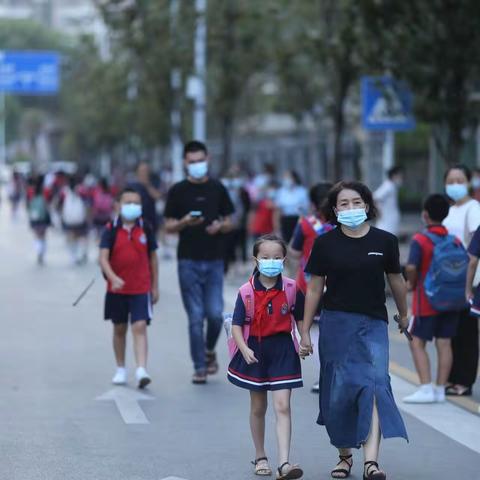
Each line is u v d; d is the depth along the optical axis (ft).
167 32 316.40
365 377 68.18
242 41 297.33
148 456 76.38
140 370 100.42
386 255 69.56
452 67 164.35
